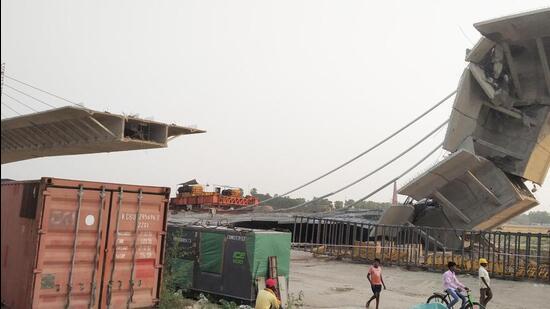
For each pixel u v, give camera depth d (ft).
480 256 87.56
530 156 112.68
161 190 32.71
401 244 109.29
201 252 46.44
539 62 104.22
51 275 26.96
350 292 57.47
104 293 29.22
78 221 28.27
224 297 43.96
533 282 76.13
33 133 52.21
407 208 122.21
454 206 118.52
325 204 222.07
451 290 40.32
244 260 43.39
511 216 123.54
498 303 55.01
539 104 110.42
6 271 29.94
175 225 50.24
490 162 111.65
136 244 31.12
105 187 29.66
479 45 103.24
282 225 164.04
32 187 28.30
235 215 170.09
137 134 45.03
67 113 43.50
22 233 28.53
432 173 112.47
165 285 36.70
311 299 50.24
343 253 105.19
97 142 45.55
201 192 202.08
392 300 52.75
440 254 103.24
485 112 116.26
